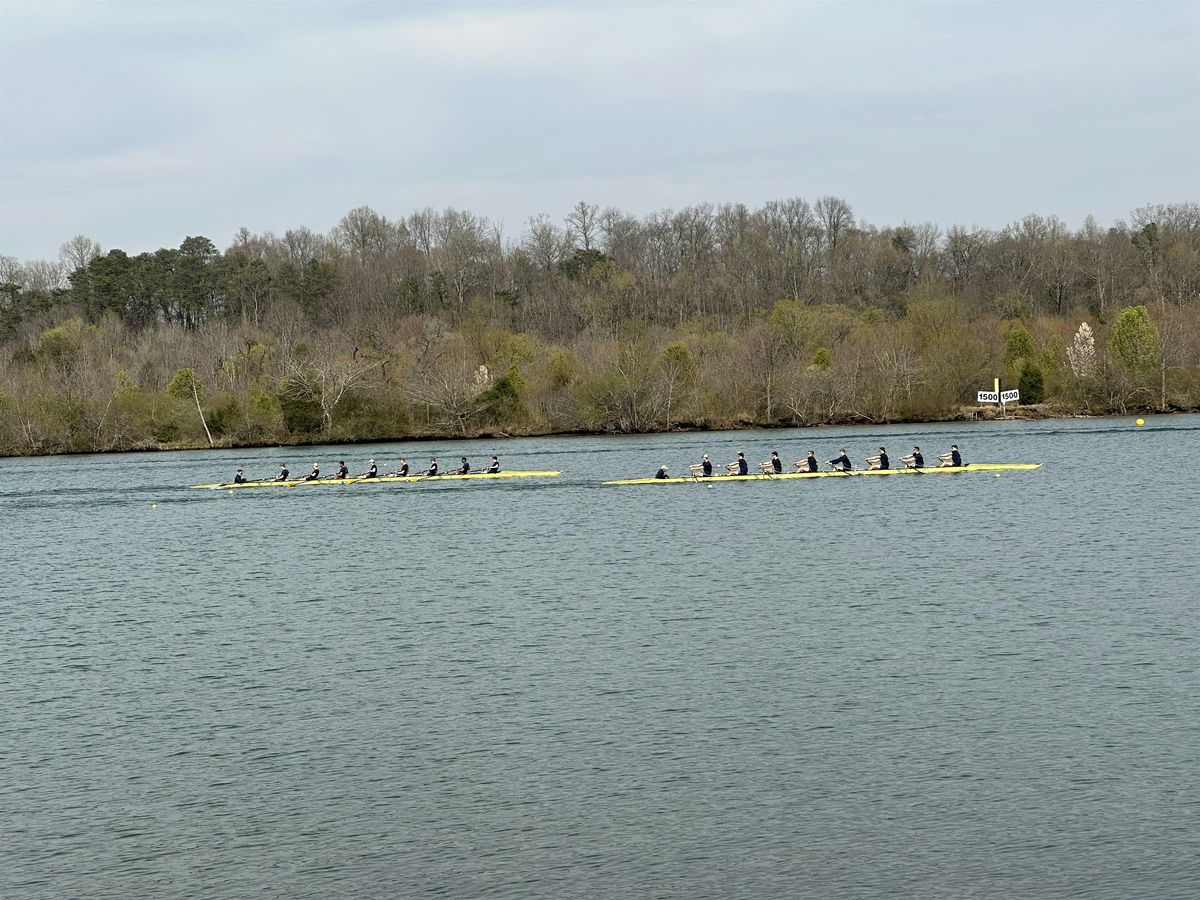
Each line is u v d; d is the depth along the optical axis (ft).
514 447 474.49
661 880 99.76
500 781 118.93
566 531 266.36
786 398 519.19
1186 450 393.50
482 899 97.71
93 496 364.58
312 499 341.00
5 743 133.59
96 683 155.63
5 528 304.91
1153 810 108.47
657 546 242.17
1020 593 187.73
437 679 151.94
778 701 138.92
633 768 120.98
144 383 577.43
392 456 454.81
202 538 277.64
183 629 184.44
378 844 107.14
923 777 116.67
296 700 145.59
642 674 150.92
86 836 110.22
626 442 479.00
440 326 620.49
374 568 230.07
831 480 336.29
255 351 563.89
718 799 113.50
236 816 113.39
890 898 96.27
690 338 593.01
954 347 536.42
